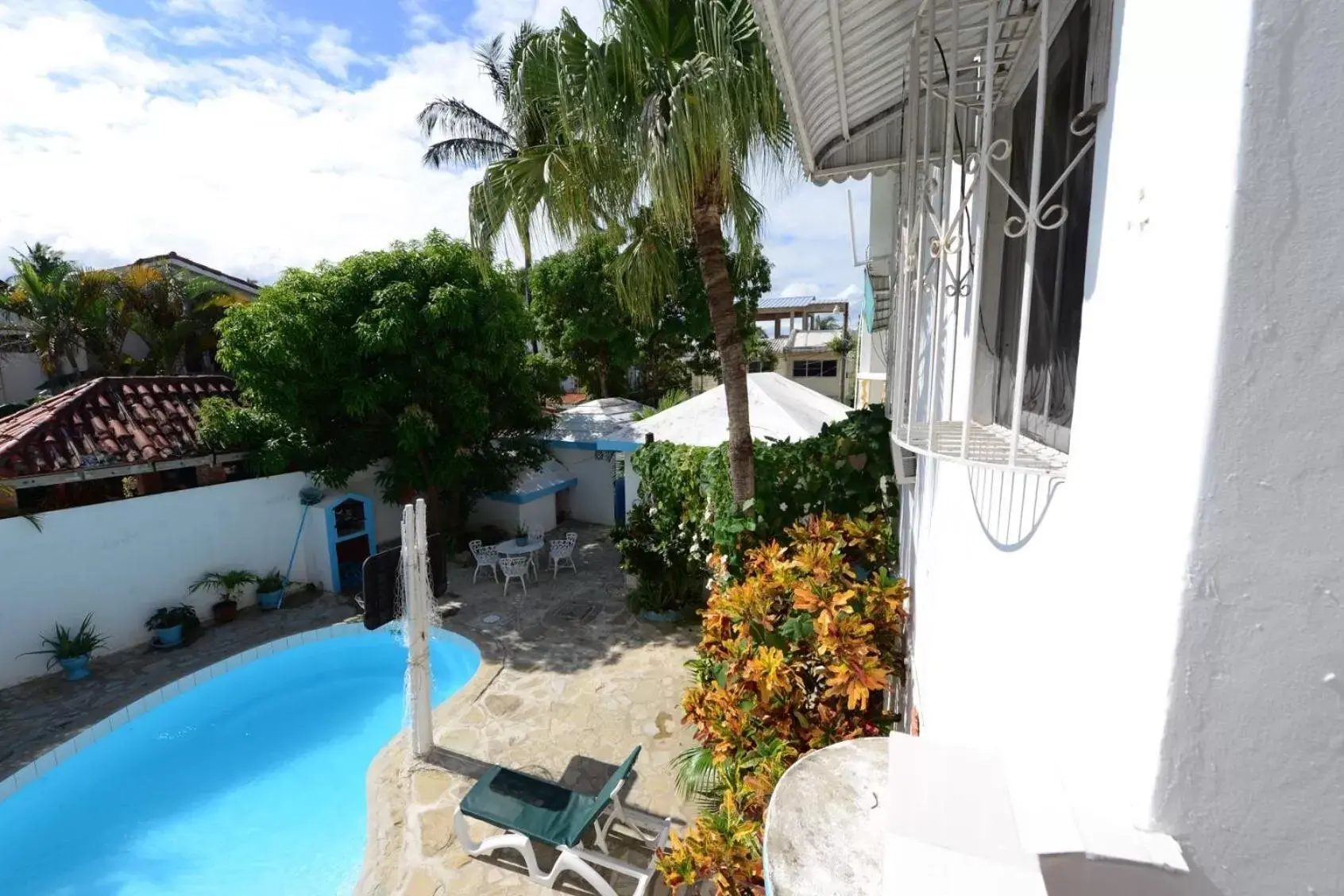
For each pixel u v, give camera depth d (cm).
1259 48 79
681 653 822
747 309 2055
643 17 614
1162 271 94
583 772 588
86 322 1983
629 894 457
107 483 989
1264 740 90
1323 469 83
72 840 579
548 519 1439
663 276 839
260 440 1031
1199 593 89
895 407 268
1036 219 129
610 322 1956
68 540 818
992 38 137
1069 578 123
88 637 807
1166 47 94
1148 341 97
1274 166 80
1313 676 87
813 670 423
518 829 459
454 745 634
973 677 200
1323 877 91
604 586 1073
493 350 1127
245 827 594
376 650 927
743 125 594
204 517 955
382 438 1127
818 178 466
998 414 229
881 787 184
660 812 530
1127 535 102
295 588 1078
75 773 657
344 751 710
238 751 710
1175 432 91
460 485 1205
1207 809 94
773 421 1005
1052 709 131
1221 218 83
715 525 664
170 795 637
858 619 375
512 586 1080
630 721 670
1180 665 92
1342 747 87
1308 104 78
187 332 2108
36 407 988
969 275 208
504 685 751
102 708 729
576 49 643
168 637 870
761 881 312
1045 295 174
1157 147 96
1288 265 81
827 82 300
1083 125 149
